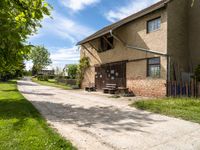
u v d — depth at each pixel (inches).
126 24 700.7
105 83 810.2
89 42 889.5
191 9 621.9
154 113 345.7
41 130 222.2
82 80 999.6
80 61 986.1
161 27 571.2
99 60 858.8
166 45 552.7
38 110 366.6
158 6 562.9
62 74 1950.1
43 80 2295.8
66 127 255.6
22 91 798.5
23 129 224.5
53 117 312.2
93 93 738.8
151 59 600.4
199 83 479.5
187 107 369.7
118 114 338.3
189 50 614.9
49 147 174.4
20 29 213.2
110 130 244.8
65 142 192.1
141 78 625.6
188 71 604.4
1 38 193.2
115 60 754.2
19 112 325.7
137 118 308.8
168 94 529.7
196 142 204.5
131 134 229.6
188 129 249.4
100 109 386.0
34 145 177.3
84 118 308.0
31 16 228.7
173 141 207.3
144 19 628.7
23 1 220.7
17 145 176.2
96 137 218.7
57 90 893.2
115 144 198.7
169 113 334.6
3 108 364.5
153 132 237.3
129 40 684.7
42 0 219.8
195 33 604.7
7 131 215.2
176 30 583.2
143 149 186.5
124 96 622.5
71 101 503.2
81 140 209.0
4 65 340.5
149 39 606.9
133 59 663.1
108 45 809.5
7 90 781.3
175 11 585.3
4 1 208.7
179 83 506.0
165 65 550.3
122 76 709.9
